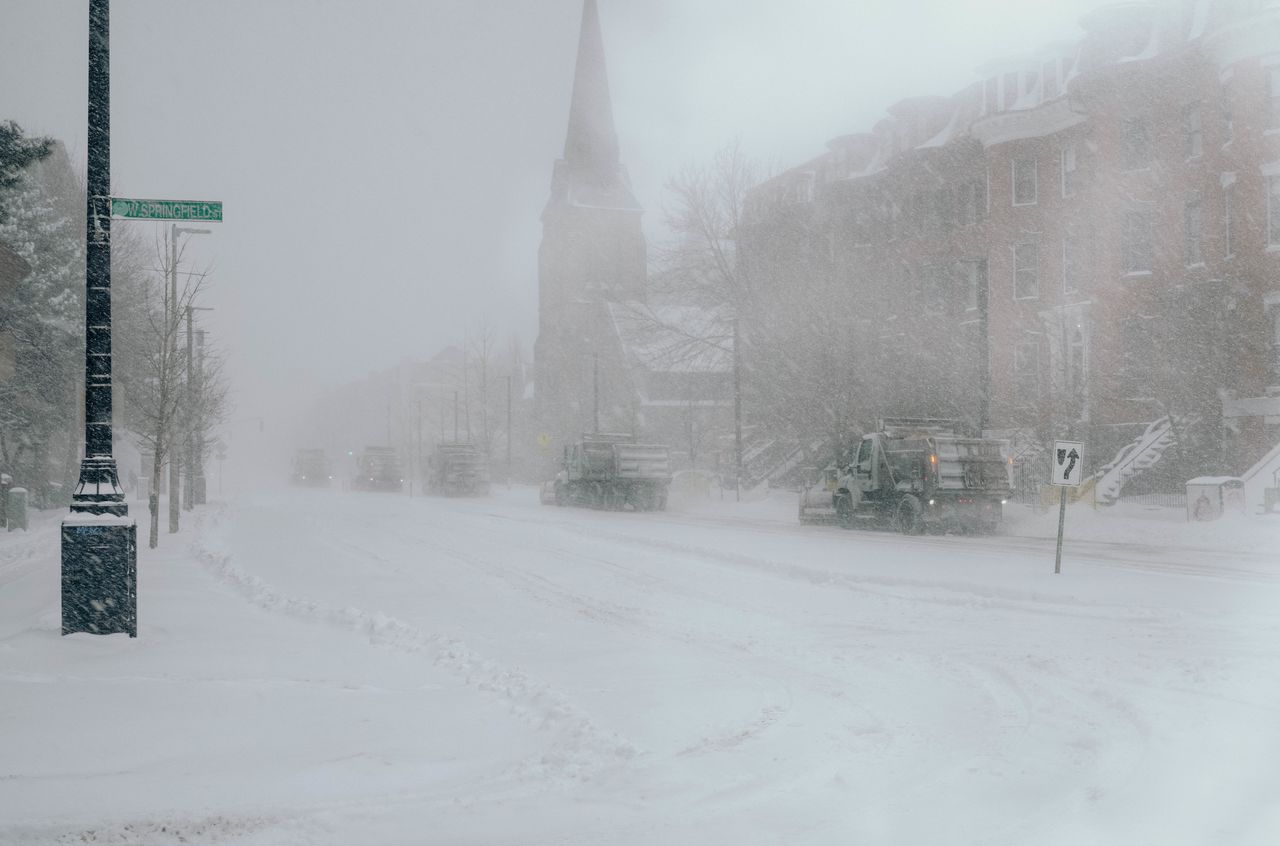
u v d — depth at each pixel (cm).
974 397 3819
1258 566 1758
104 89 1095
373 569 1820
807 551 2091
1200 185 3659
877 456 2814
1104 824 539
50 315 3856
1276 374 3359
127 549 1063
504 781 621
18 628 1156
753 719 775
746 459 5459
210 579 1652
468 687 859
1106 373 3859
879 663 989
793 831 539
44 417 4138
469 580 1667
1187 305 3606
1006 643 1078
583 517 3638
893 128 5822
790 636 1148
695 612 1331
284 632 1115
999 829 537
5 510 3356
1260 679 864
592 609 1359
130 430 3022
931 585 1542
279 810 567
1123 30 4250
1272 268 3369
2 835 525
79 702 780
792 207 4875
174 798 580
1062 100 4291
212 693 816
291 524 3166
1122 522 2666
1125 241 3947
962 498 2634
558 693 831
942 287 4966
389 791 601
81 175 4875
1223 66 3522
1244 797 576
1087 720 758
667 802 586
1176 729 718
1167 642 1052
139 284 4341
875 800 589
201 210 1173
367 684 866
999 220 4575
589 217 9344
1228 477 2686
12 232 3706
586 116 9550
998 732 734
